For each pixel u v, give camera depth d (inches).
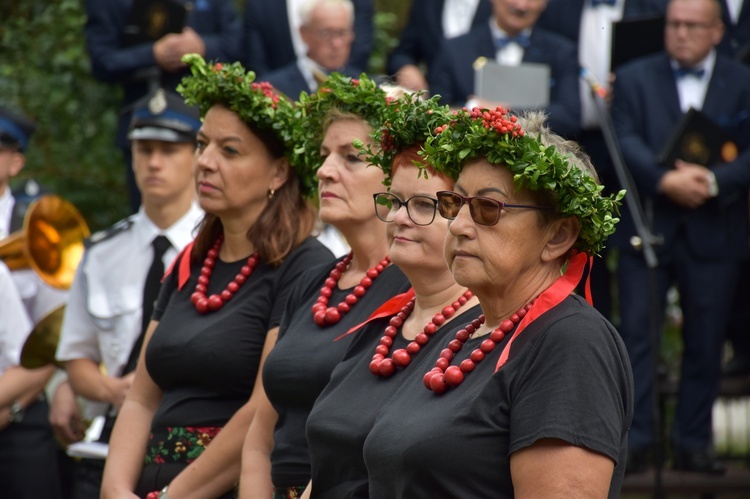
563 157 270.7
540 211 272.5
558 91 714.2
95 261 528.1
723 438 837.8
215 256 431.2
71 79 870.4
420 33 831.1
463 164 283.0
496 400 263.7
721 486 674.2
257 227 414.9
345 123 371.2
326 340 354.3
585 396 254.1
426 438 265.3
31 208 606.9
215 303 414.6
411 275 319.9
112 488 413.4
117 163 870.4
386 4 1005.8
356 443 301.4
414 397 283.9
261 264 418.9
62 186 866.1
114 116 872.3
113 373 521.7
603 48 759.1
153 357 418.6
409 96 328.5
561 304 271.1
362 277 367.6
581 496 248.8
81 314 528.4
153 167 520.1
